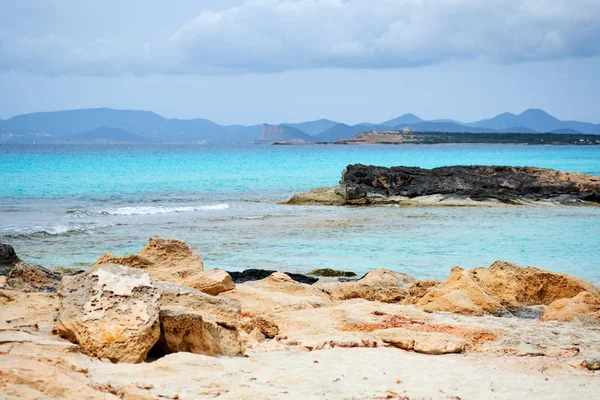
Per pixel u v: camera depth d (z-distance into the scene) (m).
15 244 29.94
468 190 50.22
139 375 9.52
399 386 10.45
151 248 18.53
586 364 11.97
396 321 14.79
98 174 76.38
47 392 8.04
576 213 43.38
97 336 10.24
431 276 24.03
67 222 37.28
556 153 170.88
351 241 31.67
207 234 33.50
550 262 26.62
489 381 10.93
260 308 15.65
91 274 11.44
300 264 26.28
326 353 12.26
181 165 100.88
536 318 16.98
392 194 50.53
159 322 10.86
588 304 16.64
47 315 12.60
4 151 183.50
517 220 39.78
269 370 10.82
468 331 14.02
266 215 41.59
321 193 50.00
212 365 10.26
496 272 18.70
